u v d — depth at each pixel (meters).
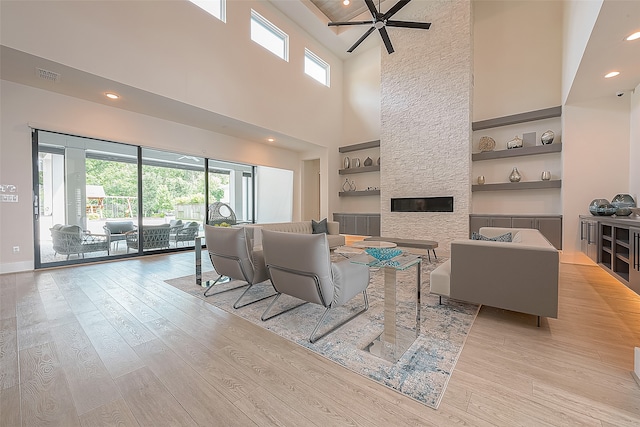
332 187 7.93
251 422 1.22
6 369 1.59
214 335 2.03
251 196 7.49
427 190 5.99
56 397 1.36
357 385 1.47
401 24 4.61
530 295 2.15
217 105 4.86
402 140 6.33
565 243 4.64
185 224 5.89
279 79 6.14
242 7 5.32
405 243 4.80
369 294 3.08
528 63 5.46
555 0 5.20
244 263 2.61
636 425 1.18
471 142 5.66
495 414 1.25
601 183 4.38
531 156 5.43
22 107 3.71
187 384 1.47
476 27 5.99
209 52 4.73
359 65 8.03
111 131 4.54
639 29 2.59
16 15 2.89
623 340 1.95
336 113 8.02
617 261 2.83
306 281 2.04
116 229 4.85
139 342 1.92
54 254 4.15
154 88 4.00
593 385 1.45
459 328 2.17
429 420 1.22
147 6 3.93
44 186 4.00
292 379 1.52
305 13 6.34
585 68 3.38
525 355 1.76
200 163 6.15
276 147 7.63
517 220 5.12
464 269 2.41
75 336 2.00
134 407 1.30
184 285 3.32
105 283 3.37
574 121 4.57
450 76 5.69
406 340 1.97
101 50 3.49
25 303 2.66
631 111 4.11
